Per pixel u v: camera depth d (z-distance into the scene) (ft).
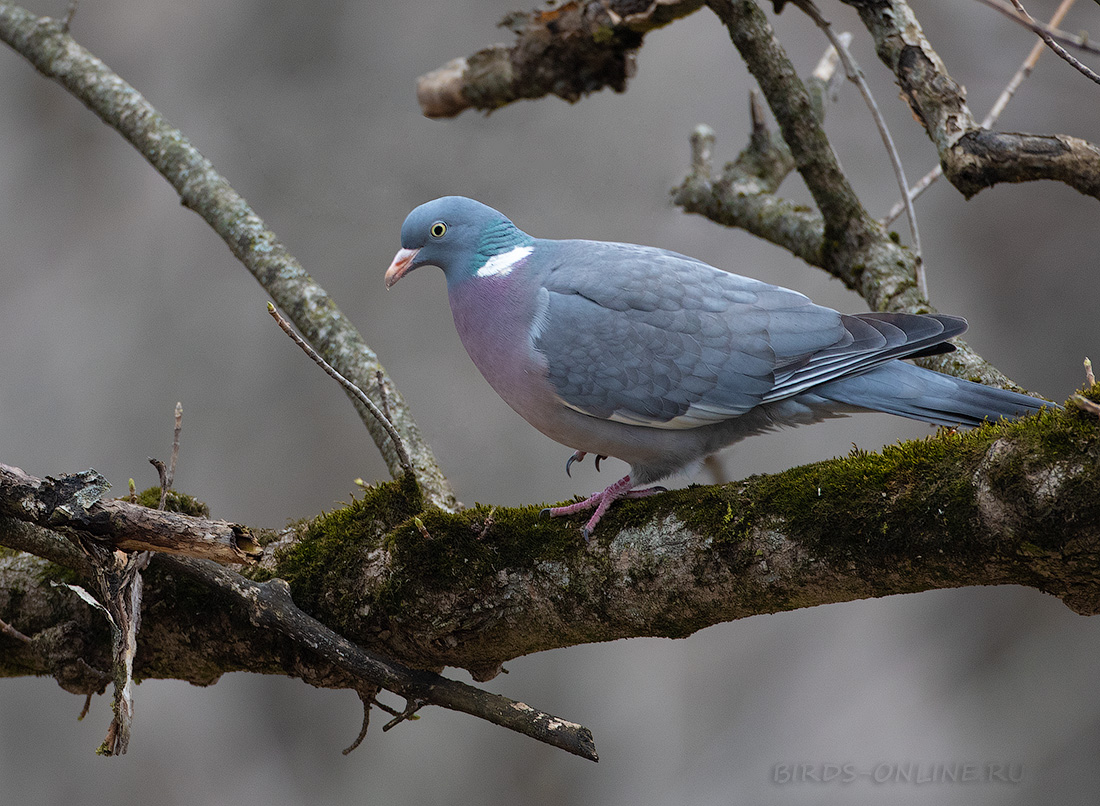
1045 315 42.68
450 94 33.35
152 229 41.96
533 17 31.53
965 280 43.21
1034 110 39.81
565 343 20.71
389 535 17.74
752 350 20.39
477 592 17.13
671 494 16.69
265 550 18.72
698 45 42.24
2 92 41.78
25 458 40.24
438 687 17.24
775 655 42.27
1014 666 41.16
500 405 41.68
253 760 39.93
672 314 20.59
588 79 31.78
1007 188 42.83
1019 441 13.83
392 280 22.12
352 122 42.47
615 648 41.70
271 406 41.63
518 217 41.75
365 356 23.94
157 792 38.65
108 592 16.20
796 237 28.68
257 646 18.62
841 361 20.22
